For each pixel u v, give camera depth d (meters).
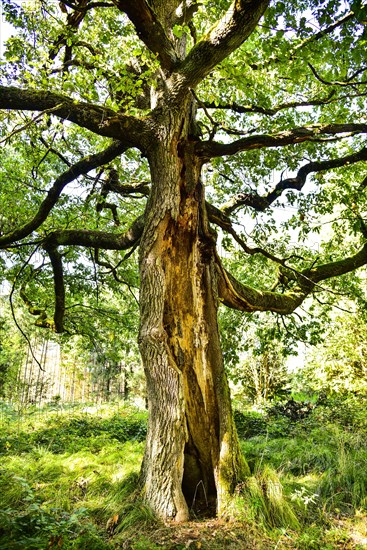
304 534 3.69
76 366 24.42
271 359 15.35
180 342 4.71
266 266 9.00
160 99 4.84
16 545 3.11
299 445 6.57
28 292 10.49
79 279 10.55
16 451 6.88
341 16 4.84
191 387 4.68
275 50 4.95
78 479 5.18
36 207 9.95
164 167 4.75
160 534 3.64
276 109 7.14
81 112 4.69
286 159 7.57
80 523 3.82
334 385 13.69
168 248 4.82
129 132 4.79
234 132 7.33
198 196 5.14
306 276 7.42
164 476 4.11
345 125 5.44
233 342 8.44
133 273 10.71
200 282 5.12
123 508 4.06
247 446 6.66
